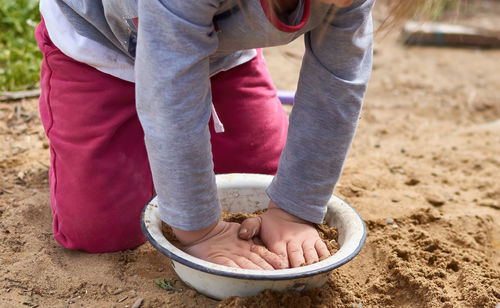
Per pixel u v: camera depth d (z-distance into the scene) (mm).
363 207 2217
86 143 1783
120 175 1826
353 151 2930
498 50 5078
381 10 3025
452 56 4855
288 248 1587
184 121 1339
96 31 1720
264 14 1336
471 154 2875
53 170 1846
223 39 1473
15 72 3111
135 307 1563
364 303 1637
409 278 1685
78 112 1771
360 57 1549
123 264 1792
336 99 1557
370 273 1783
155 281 1688
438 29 5066
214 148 2064
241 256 1540
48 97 1812
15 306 1554
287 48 4402
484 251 2023
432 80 4227
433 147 2990
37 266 1735
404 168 2697
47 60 1784
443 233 2088
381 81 4148
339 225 1728
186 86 1315
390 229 2053
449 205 2359
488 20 5574
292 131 1634
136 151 1875
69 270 1743
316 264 1441
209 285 1541
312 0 1363
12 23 3570
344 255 1490
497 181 2596
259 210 1900
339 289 1635
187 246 1575
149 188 1910
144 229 1549
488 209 2346
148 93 1333
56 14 1712
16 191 2180
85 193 1785
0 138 2637
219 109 2018
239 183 1887
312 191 1634
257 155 2080
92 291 1641
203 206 1455
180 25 1256
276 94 2205
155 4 1250
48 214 2049
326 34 1490
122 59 1756
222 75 1986
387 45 4918
